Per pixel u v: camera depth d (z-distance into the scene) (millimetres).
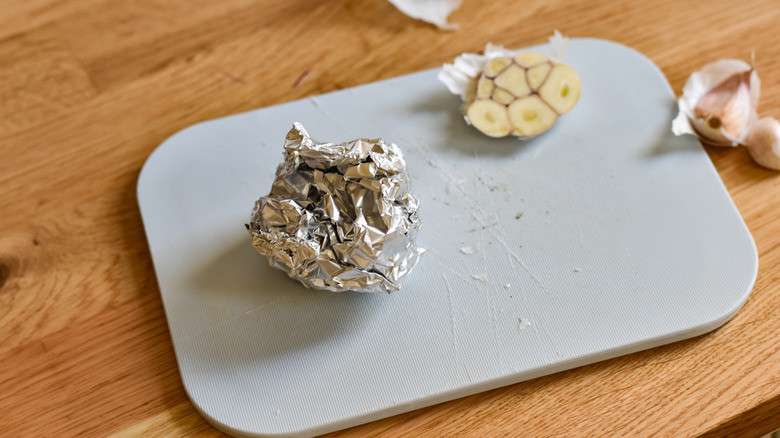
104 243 410
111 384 374
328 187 362
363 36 478
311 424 354
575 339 368
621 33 473
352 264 354
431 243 396
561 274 385
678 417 357
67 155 438
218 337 375
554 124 429
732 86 431
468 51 470
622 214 400
